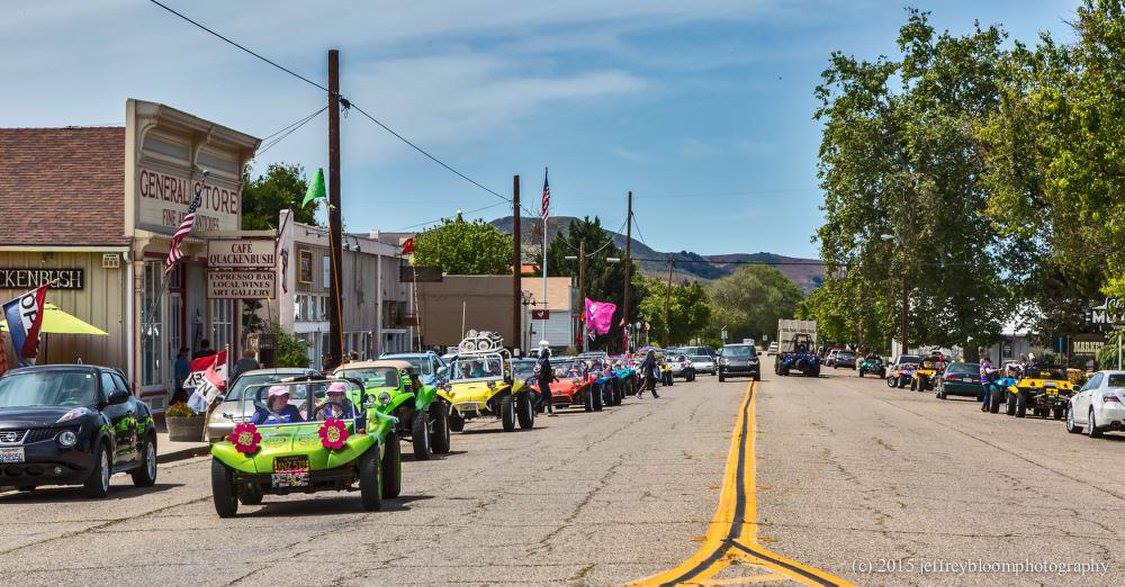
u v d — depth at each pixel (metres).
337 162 30.86
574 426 33.88
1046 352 66.62
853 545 12.34
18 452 17.48
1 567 11.75
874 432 30.45
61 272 31.34
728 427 31.44
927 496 16.86
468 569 10.99
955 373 56.28
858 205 73.12
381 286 57.09
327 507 16.44
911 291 74.75
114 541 13.46
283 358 38.78
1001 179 44.84
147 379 32.66
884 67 73.06
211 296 34.59
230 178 38.03
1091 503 16.50
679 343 161.88
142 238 31.31
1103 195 34.44
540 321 97.38
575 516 14.61
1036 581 10.55
